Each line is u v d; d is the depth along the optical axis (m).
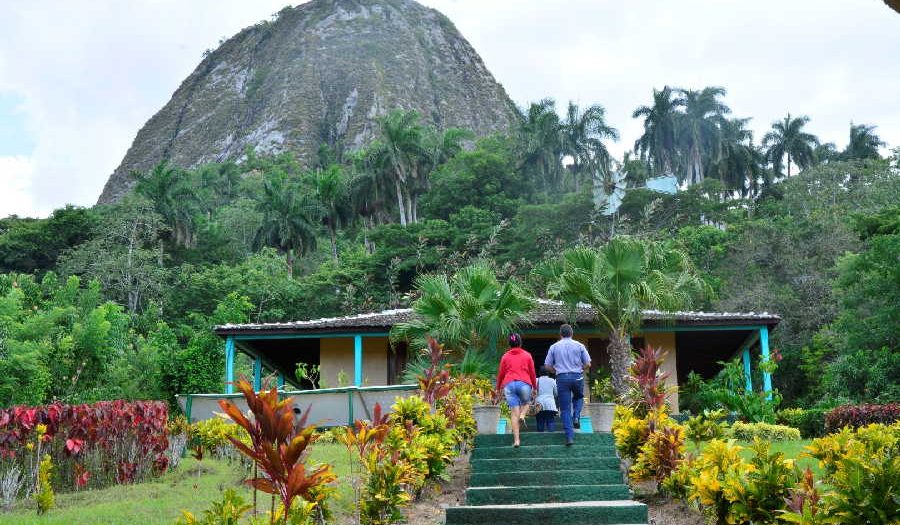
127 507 8.97
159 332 31.75
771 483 6.40
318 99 197.88
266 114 199.50
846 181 59.41
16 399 21.66
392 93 197.00
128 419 11.04
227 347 20.88
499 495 9.38
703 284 19.06
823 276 39.94
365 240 83.62
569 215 62.38
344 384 19.56
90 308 31.36
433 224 70.44
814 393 34.41
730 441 7.49
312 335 20.70
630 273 17.31
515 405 10.77
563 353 10.97
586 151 82.94
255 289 66.00
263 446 4.90
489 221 70.62
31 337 24.52
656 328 20.31
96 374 25.05
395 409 10.45
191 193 82.69
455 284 18.62
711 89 88.75
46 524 7.84
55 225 82.19
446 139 96.12
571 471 9.94
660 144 88.38
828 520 5.11
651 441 9.43
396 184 83.25
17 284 38.06
